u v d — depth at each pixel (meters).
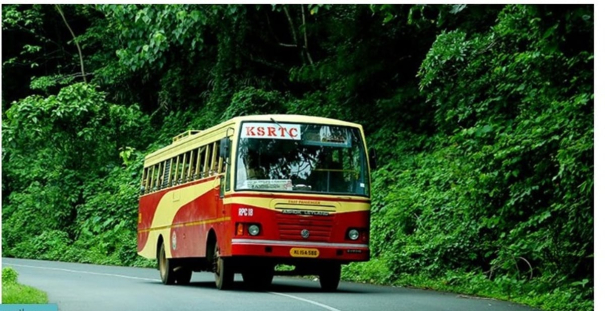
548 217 18.50
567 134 17.38
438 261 22.31
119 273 27.11
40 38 44.59
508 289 18.89
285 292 18.75
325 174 18.72
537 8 13.24
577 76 17.16
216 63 39.84
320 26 34.50
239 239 18.14
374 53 31.89
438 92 25.28
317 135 18.89
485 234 22.09
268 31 37.97
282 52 38.59
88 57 45.66
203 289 19.70
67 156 40.31
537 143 17.84
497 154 18.44
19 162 41.75
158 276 26.05
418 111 31.34
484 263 22.34
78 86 40.06
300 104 34.44
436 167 27.31
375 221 27.09
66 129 40.28
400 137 30.70
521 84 20.73
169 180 23.61
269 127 18.75
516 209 19.06
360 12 31.58
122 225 36.16
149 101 44.34
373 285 22.31
